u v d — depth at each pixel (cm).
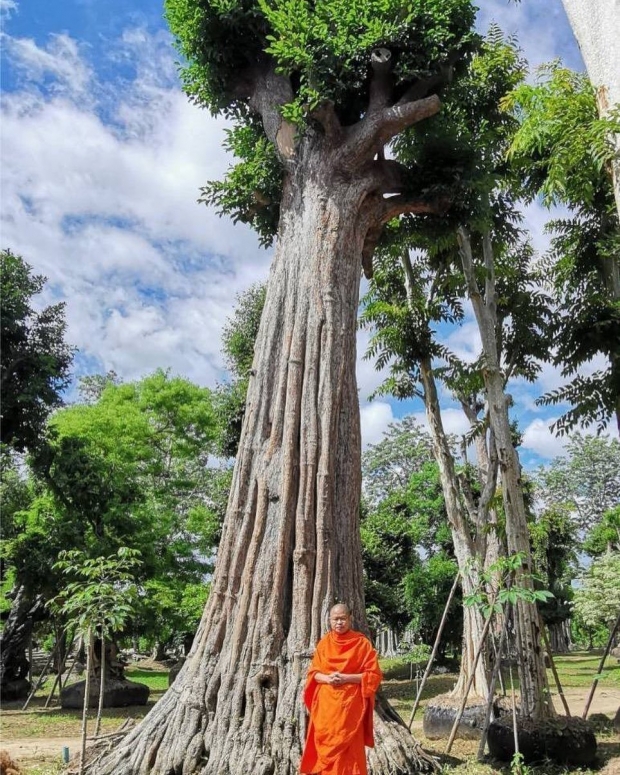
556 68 964
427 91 935
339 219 862
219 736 669
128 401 2542
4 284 1833
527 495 2602
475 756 856
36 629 2162
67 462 1872
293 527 750
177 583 2116
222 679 699
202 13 934
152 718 706
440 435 1309
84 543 1805
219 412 2038
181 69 1015
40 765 873
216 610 741
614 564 2797
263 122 958
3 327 1800
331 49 842
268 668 692
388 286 1431
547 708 874
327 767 566
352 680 581
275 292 853
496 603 810
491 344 1114
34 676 2764
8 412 1838
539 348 1225
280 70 862
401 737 704
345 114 948
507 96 995
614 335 1081
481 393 1537
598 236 1228
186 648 2712
